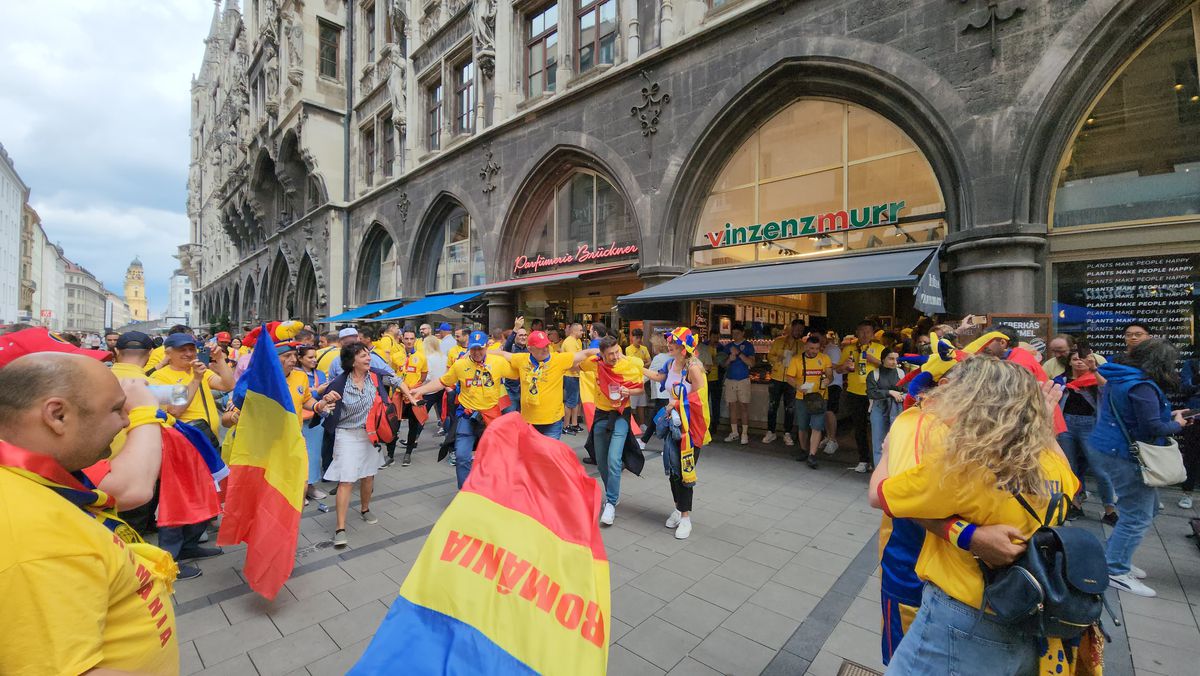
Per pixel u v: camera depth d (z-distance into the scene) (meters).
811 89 7.78
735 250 8.86
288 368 5.12
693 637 2.97
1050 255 5.84
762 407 8.88
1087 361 4.62
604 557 1.40
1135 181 5.53
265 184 29.62
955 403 1.51
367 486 4.79
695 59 8.82
